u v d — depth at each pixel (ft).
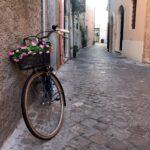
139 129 12.50
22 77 13.12
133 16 49.47
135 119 13.87
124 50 54.49
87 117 14.02
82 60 45.11
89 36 125.59
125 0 53.06
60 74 28.09
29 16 14.61
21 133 11.57
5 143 10.44
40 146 10.50
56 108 13.62
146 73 30.30
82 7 67.21
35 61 10.97
